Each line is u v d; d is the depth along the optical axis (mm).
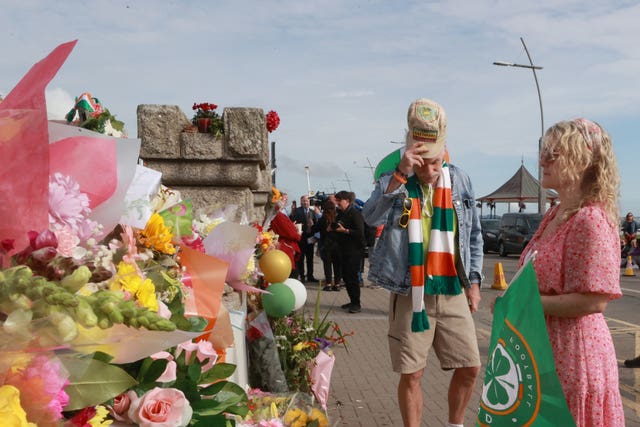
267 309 4262
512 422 2232
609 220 2287
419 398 3678
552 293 2369
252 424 3168
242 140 4496
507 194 50562
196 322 1889
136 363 1601
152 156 4457
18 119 1158
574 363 2299
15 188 1163
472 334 3693
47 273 1126
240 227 2613
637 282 17031
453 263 3664
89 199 1437
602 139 2336
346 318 10125
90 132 1516
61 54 1199
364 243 10680
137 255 1700
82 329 1117
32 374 1080
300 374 4367
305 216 15758
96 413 1299
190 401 1702
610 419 2316
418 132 3566
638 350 7871
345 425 4824
